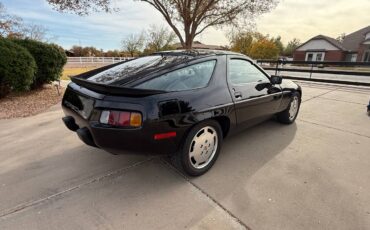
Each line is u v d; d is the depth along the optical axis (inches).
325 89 311.9
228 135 111.2
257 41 1467.8
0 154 115.0
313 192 87.1
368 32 1192.8
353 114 190.2
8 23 682.2
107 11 435.5
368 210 77.7
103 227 70.6
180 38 513.3
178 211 77.6
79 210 77.6
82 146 124.8
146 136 79.0
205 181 94.6
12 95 237.6
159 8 481.7
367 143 131.8
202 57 103.0
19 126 155.0
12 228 70.1
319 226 71.2
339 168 104.4
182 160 91.1
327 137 140.0
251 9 496.1
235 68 114.5
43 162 108.0
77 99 91.7
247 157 114.2
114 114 76.4
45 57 266.8
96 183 92.6
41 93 259.6
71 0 401.4
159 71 91.0
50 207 78.9
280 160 111.5
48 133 142.7
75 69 820.6
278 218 74.4
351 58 1316.4
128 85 83.3
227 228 70.6
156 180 95.0
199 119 89.7
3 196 84.0
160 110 79.6
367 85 330.6
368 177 97.3
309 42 1382.9
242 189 89.3
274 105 136.6
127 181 94.2
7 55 205.8
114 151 83.0
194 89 92.1
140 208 78.9
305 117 180.9
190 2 459.8
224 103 99.3
